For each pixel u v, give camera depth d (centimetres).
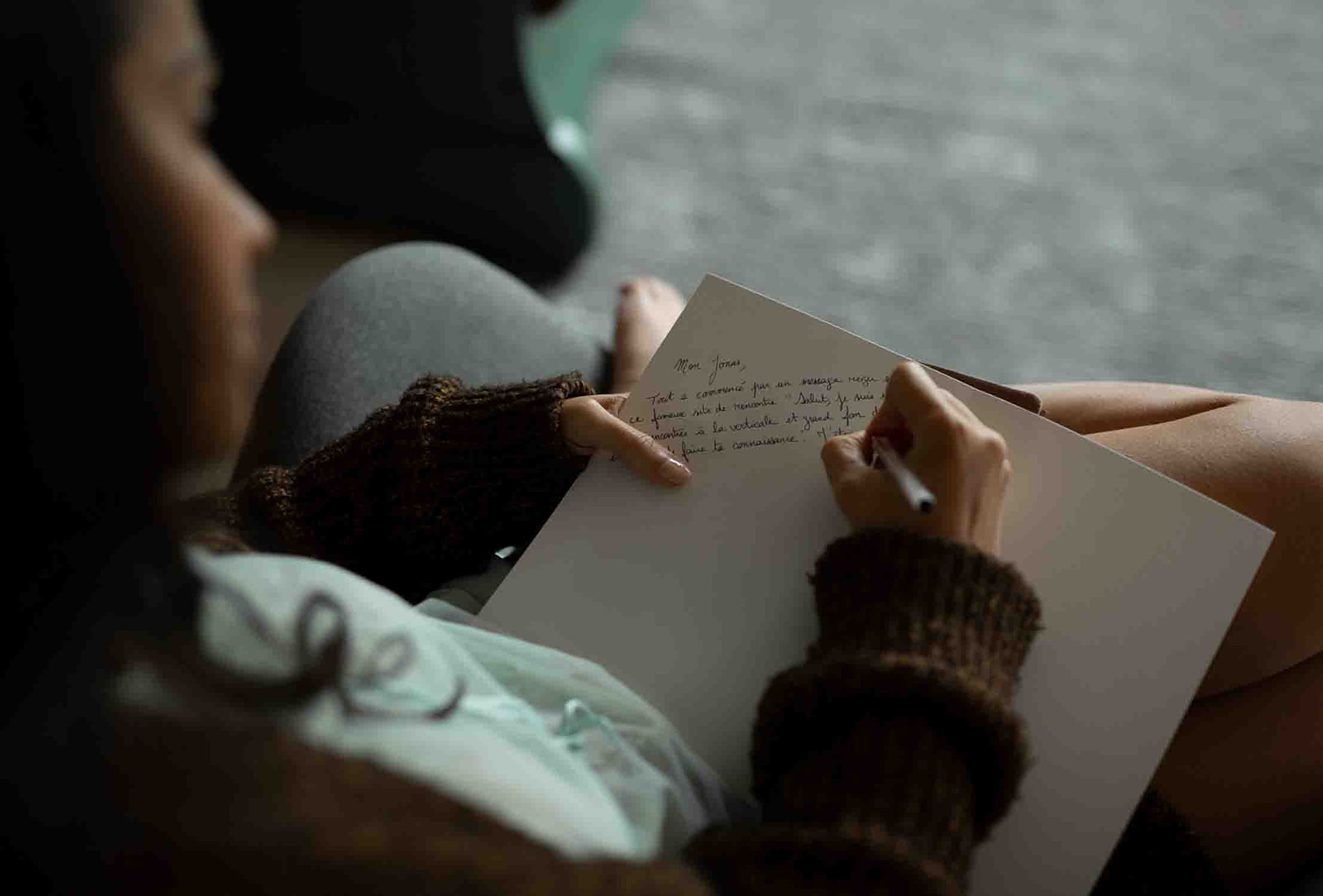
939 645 50
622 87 190
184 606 38
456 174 164
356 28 152
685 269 162
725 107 186
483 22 146
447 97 156
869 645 51
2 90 34
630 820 52
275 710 39
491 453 70
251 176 172
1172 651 57
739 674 60
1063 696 57
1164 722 56
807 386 65
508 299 92
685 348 68
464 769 43
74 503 38
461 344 87
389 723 44
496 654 58
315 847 36
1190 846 60
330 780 38
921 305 154
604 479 66
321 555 73
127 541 38
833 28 198
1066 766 56
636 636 62
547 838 43
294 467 81
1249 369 142
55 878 35
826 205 169
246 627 42
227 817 35
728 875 46
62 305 36
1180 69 184
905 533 53
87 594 37
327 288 90
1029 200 167
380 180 168
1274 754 64
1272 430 66
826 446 60
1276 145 170
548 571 64
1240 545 58
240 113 166
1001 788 50
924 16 200
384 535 73
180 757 36
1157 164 170
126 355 37
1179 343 146
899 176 172
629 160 178
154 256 37
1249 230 159
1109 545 59
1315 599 63
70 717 35
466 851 37
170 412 38
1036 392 79
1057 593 59
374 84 158
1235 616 64
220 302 39
